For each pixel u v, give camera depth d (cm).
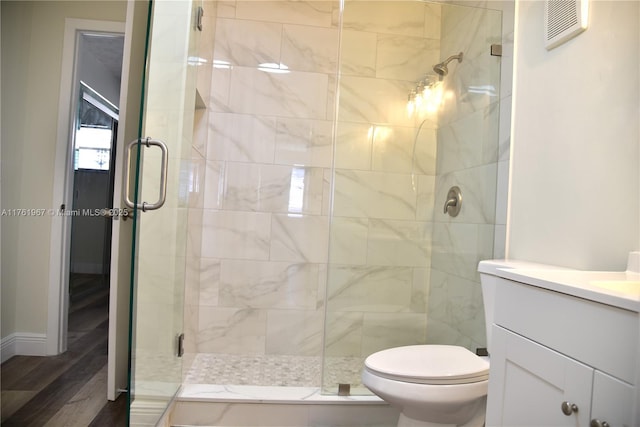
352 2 226
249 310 265
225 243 264
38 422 169
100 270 424
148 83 134
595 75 139
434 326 225
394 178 227
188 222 227
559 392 92
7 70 251
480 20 213
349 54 225
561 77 158
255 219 266
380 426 192
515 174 190
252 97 268
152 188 150
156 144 136
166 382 174
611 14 133
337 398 193
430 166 228
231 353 262
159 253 159
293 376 223
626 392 74
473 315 209
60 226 253
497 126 203
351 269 221
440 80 231
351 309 220
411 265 226
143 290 141
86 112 361
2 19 250
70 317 324
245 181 266
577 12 146
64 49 256
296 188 270
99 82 358
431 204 228
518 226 186
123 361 196
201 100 236
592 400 82
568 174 152
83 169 388
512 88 193
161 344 165
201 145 257
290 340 267
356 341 219
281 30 270
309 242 270
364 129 226
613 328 78
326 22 274
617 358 77
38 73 255
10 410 180
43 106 255
